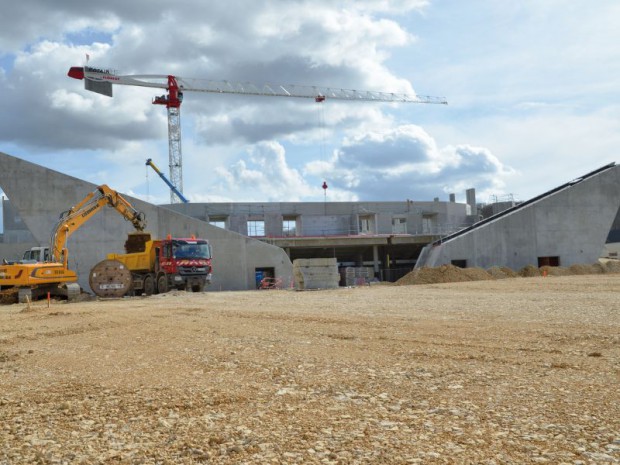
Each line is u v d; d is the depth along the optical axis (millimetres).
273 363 8602
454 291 28016
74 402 6551
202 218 70625
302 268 38375
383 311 17344
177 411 5918
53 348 11523
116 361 9523
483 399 5953
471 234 58906
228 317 16969
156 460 4379
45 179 49594
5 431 5383
